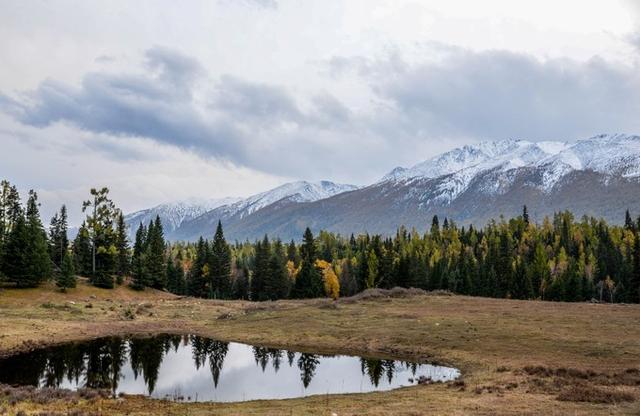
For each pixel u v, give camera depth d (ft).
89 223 357.20
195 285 423.64
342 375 132.57
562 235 539.70
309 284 372.17
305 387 119.34
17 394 95.61
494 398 91.25
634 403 84.94
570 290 370.32
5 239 315.17
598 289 411.75
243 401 101.96
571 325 172.04
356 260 470.39
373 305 252.21
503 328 171.83
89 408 89.97
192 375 135.64
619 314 197.26
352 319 214.90
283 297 394.93
